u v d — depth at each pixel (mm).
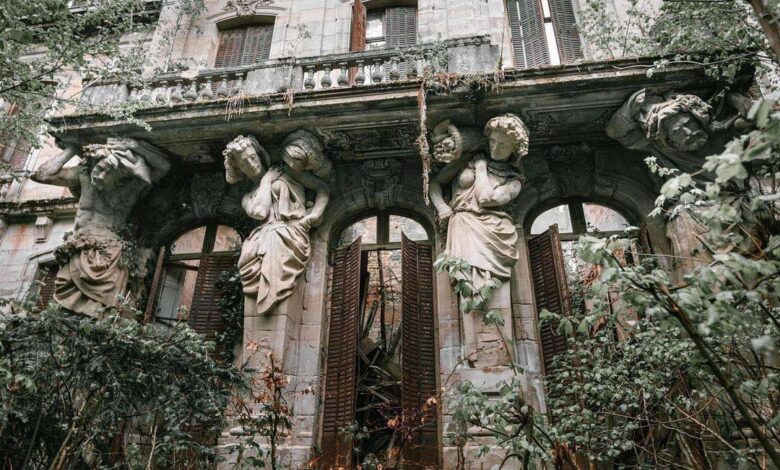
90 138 10680
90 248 10242
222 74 11102
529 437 5434
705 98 9266
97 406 6500
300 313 9742
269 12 14609
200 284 10570
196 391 7141
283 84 10586
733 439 7094
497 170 9688
